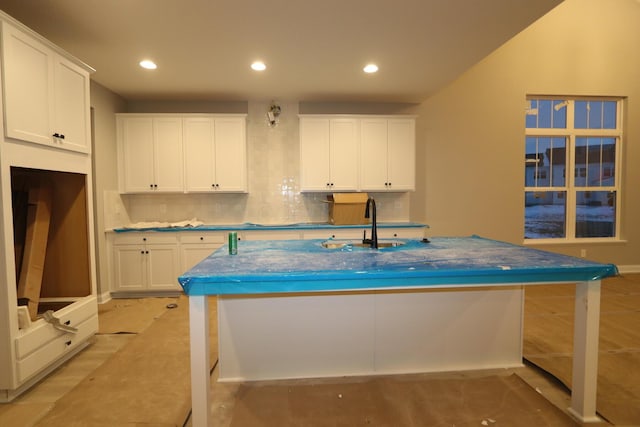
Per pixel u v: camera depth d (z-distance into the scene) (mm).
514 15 2580
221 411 1941
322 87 4133
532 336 2928
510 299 2393
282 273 1631
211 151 4344
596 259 5227
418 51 3176
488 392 2104
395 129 4504
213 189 4363
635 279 4840
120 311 3619
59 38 2865
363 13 2529
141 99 4520
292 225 4320
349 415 1897
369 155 4484
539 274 1739
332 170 4457
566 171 5281
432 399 2035
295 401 2025
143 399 2053
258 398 2057
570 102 5211
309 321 2270
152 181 4301
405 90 4262
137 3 2373
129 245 4059
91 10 2455
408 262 1860
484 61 4949
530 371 2357
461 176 4992
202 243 4121
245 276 1599
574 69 5066
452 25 2713
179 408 1966
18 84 2066
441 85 4082
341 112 4766
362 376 2297
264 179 4703
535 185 5258
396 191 4836
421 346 2336
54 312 2391
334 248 2375
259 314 2246
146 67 3479
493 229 5070
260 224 4590
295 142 4719
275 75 3729
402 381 2230
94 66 3438
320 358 2283
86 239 2789
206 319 1657
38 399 2068
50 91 2338
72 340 2543
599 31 5090
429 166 4941
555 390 2139
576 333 1872
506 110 5008
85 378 2295
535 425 1805
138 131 4266
